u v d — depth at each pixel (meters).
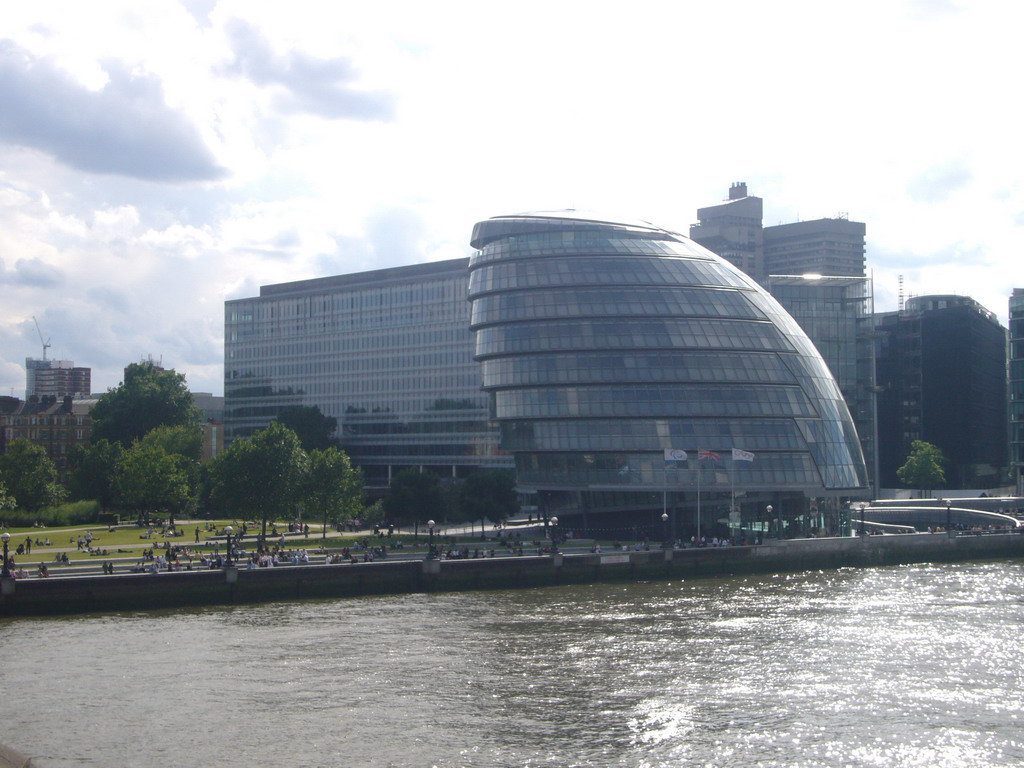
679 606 110.62
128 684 77.44
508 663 83.19
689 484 153.62
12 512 184.00
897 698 73.25
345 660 84.44
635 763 61.12
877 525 185.25
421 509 165.62
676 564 136.12
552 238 168.50
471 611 107.31
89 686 76.88
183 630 96.88
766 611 107.00
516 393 162.50
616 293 161.75
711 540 147.88
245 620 102.06
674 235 172.38
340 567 117.62
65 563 116.81
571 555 130.00
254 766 60.81
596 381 157.75
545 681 77.81
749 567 141.38
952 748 63.34
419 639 92.38
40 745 64.38
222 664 83.25
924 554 156.88
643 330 159.00
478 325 168.38
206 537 158.50
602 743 64.31
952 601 113.81
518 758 61.88
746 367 159.12
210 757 62.22
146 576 108.31
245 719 69.06
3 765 61.12
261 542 136.75
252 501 157.75
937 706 71.44
